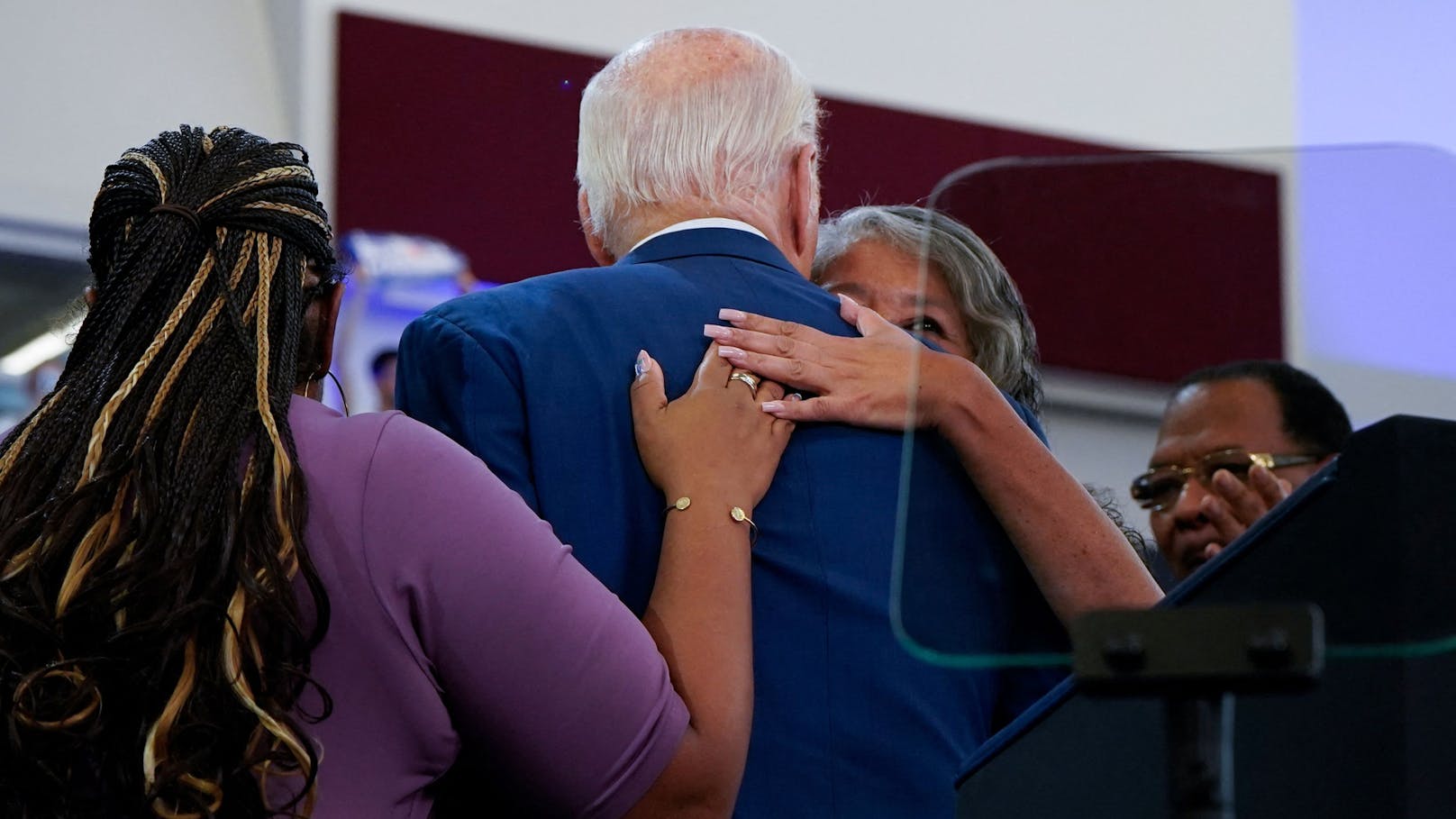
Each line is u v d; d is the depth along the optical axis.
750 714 3.77
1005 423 3.49
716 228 4.76
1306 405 2.62
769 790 4.12
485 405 4.25
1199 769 2.23
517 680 3.34
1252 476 2.62
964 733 4.36
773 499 4.34
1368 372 2.61
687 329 4.51
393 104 10.88
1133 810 2.99
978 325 3.54
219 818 3.16
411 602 3.32
